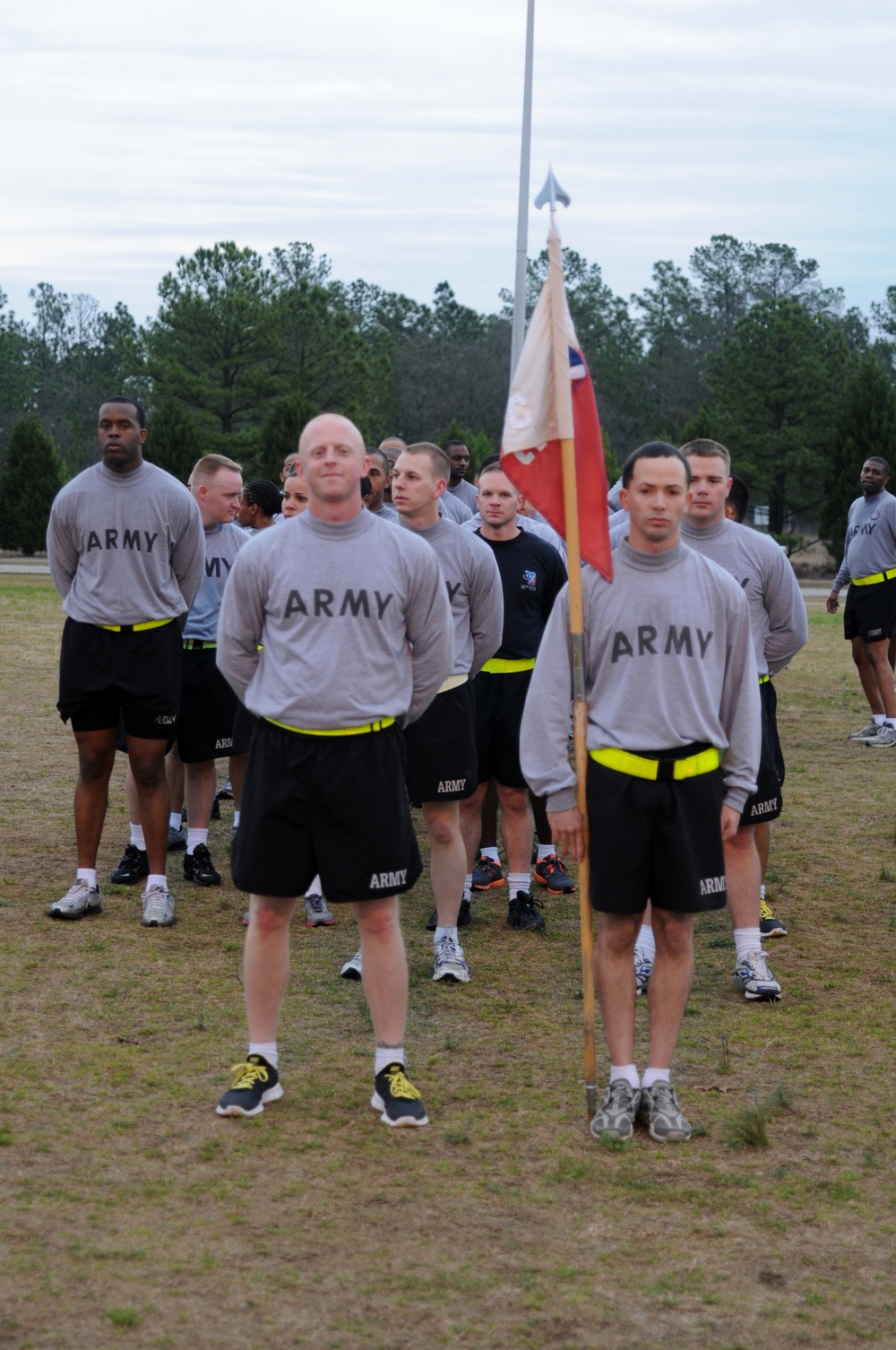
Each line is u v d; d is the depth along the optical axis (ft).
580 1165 12.25
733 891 17.16
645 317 286.25
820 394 149.38
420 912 21.12
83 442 212.43
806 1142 12.84
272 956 13.39
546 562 20.48
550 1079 14.25
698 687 12.77
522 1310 9.84
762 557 17.30
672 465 12.51
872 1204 11.62
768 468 149.28
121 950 18.08
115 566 18.79
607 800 12.76
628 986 13.16
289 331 150.30
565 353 13.09
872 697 36.27
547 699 13.05
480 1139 12.77
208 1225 10.89
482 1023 15.96
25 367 247.50
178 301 144.77
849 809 27.84
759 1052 15.12
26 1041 14.70
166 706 19.07
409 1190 11.66
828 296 262.67
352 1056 14.75
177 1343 9.26
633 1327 9.66
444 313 295.69
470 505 31.63
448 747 17.38
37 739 34.09
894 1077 14.44
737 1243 10.89
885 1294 10.19
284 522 13.25
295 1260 10.41
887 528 34.71
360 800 12.87
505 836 20.17
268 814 12.92
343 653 12.78
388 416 230.89
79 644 18.94
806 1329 9.68
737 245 279.28
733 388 152.05
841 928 19.97
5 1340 9.19
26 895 20.58
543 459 13.25
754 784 13.30
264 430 131.64
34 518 133.90
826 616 84.58
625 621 12.78
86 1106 13.11
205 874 21.76
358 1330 9.50
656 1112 12.96
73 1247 10.43
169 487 19.13
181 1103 13.29
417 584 13.23
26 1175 11.60
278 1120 13.05
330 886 12.99
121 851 23.53
